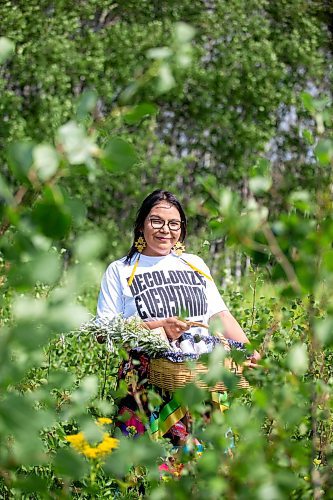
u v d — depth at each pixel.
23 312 1.26
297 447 1.79
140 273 3.62
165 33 11.86
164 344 3.21
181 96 11.46
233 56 11.98
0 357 1.25
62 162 1.28
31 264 1.28
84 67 11.45
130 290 3.59
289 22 12.76
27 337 1.25
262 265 1.71
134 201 11.68
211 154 12.11
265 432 2.28
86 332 3.38
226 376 1.81
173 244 3.69
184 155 12.05
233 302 5.08
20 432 1.26
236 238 1.62
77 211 1.40
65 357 3.89
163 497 1.78
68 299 1.28
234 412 1.77
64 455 1.55
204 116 11.99
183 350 3.38
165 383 3.20
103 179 11.27
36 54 11.38
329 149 1.66
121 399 3.33
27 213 1.30
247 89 12.04
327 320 1.62
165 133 12.09
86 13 11.96
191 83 11.84
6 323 2.99
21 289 1.31
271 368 2.04
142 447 1.71
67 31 11.69
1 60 1.35
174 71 1.43
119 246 11.12
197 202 1.71
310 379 2.51
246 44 12.13
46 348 3.63
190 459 1.93
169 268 3.65
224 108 12.04
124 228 11.59
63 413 1.78
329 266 1.56
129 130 11.44
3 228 1.36
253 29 12.25
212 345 3.41
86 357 4.12
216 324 2.00
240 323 4.07
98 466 1.97
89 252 1.27
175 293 3.59
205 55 12.16
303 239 1.63
